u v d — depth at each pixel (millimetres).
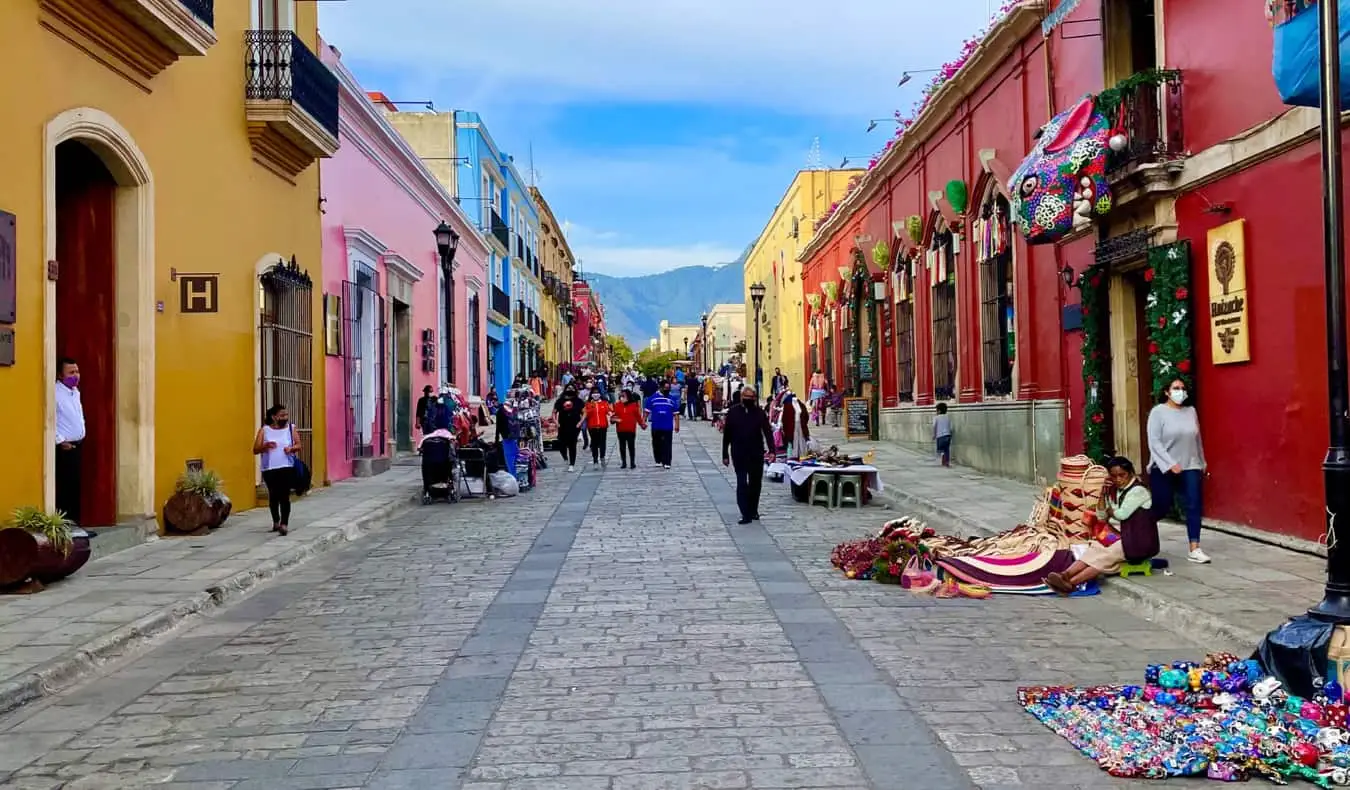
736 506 14164
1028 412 15188
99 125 9844
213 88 12641
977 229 17484
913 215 21562
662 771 4430
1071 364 13727
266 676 6148
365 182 19812
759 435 12539
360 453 19125
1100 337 12406
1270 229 9188
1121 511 8195
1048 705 5207
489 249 35156
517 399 20281
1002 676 5902
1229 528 9906
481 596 8336
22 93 8734
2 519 8359
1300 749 4406
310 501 14445
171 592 8172
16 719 5418
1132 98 10836
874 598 8117
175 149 11625
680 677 5887
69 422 9383
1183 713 5027
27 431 8719
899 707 5312
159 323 11242
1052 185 11711
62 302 10656
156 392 11141
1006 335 16156
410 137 32500
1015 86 15664
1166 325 10570
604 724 5074
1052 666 6121
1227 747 4480
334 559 10453
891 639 6785
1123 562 8203
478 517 13484
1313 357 8680
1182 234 10586
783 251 44438
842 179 40031
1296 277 8859
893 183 23375
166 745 4957
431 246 25812
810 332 35531
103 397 10719
